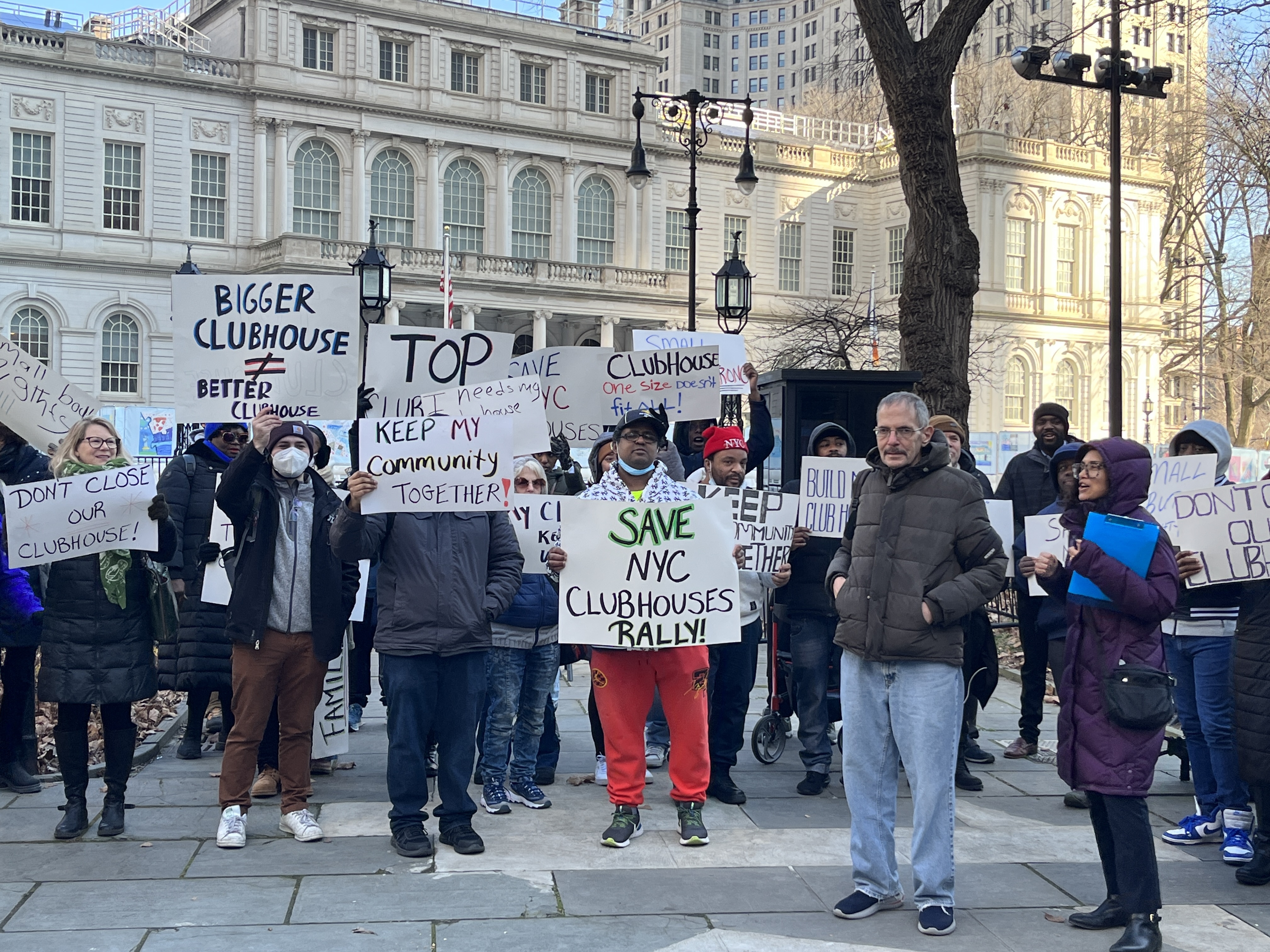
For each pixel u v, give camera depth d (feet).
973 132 193.16
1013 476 30.07
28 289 155.94
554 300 179.93
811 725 25.08
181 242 163.73
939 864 17.52
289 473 20.95
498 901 18.38
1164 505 23.39
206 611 25.63
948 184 42.55
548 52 184.96
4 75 154.10
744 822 22.86
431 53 176.65
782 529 24.58
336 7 169.89
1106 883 18.12
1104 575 17.03
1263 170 85.51
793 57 467.11
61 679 21.03
